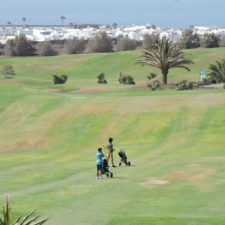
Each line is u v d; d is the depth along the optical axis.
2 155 85.50
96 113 108.94
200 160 61.84
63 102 122.75
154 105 109.12
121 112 107.19
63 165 66.75
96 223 36.41
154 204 41.00
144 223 35.47
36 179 56.25
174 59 175.50
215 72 162.25
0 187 51.94
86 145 91.00
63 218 38.09
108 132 97.38
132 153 76.81
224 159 61.47
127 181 50.97
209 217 35.78
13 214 39.06
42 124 107.00
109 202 42.59
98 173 53.25
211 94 115.69
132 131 96.12
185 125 94.94
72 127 102.75
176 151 75.25
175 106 106.69
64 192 47.66
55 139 97.06
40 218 38.12
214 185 46.47
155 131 94.31
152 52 177.50
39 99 127.69
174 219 35.78
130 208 40.16
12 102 127.38
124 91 176.12
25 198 45.50
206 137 85.56
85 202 43.09
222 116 96.25
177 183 48.50
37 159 78.25
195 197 42.50
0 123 112.94
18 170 63.50
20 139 99.12
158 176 52.53
